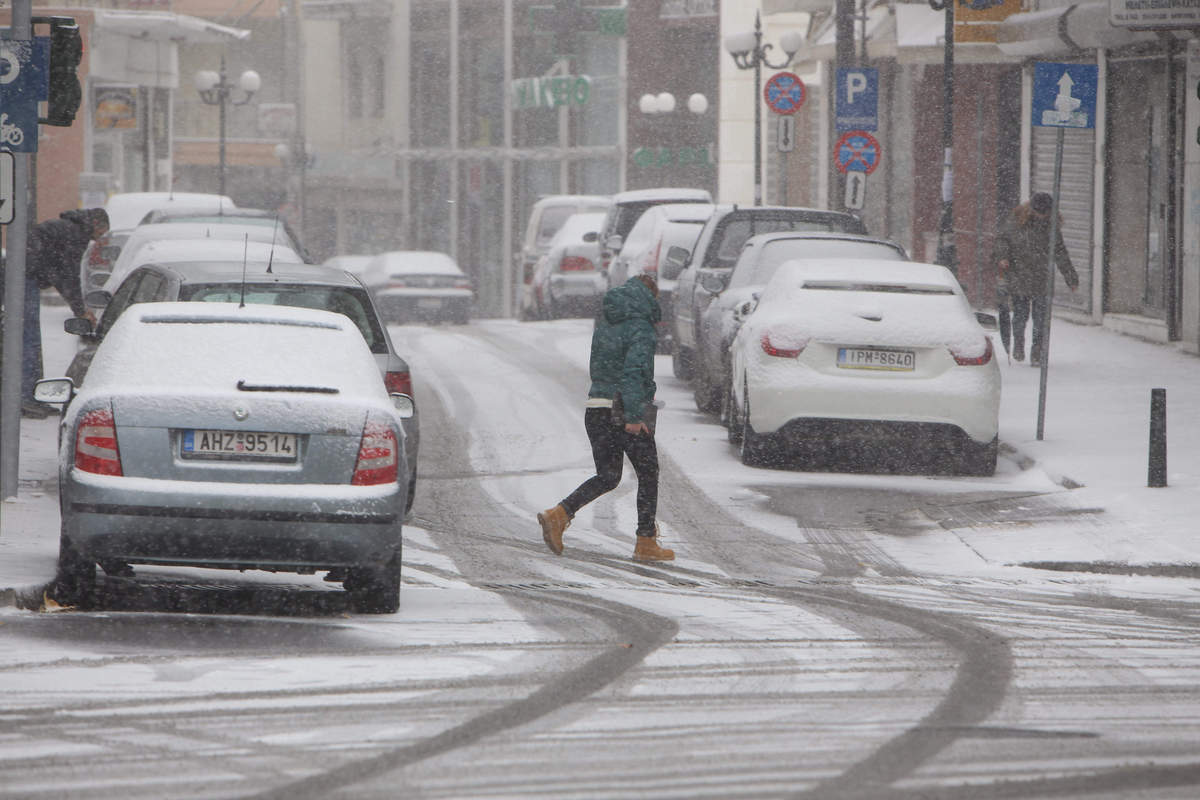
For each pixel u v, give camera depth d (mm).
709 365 73500
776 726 25828
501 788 22266
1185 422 67125
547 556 45125
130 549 33844
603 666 30406
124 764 23297
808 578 42375
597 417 45188
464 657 31078
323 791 22078
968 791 22172
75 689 27734
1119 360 87375
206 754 23875
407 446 49500
